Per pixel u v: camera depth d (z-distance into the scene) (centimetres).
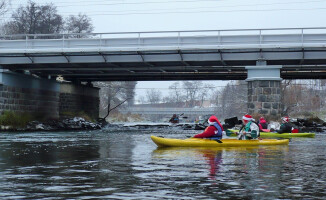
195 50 3148
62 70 3994
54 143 2148
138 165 1202
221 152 1581
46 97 4206
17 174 1034
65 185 885
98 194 797
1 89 3447
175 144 1803
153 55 3275
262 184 899
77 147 1884
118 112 10388
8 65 3534
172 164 1224
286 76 4441
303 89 9912
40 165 1211
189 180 947
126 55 3312
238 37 3141
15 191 823
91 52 3269
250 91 3225
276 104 3177
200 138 1833
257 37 3123
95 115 5550
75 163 1256
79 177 987
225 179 960
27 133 3192
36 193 805
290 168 1142
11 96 3588
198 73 4319
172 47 3136
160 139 1819
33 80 3959
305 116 7344
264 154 1518
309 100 9575
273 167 1162
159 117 15525
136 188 854
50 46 3350
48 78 4247
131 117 10331
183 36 3188
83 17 8131
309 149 1738
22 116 3709
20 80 3731
